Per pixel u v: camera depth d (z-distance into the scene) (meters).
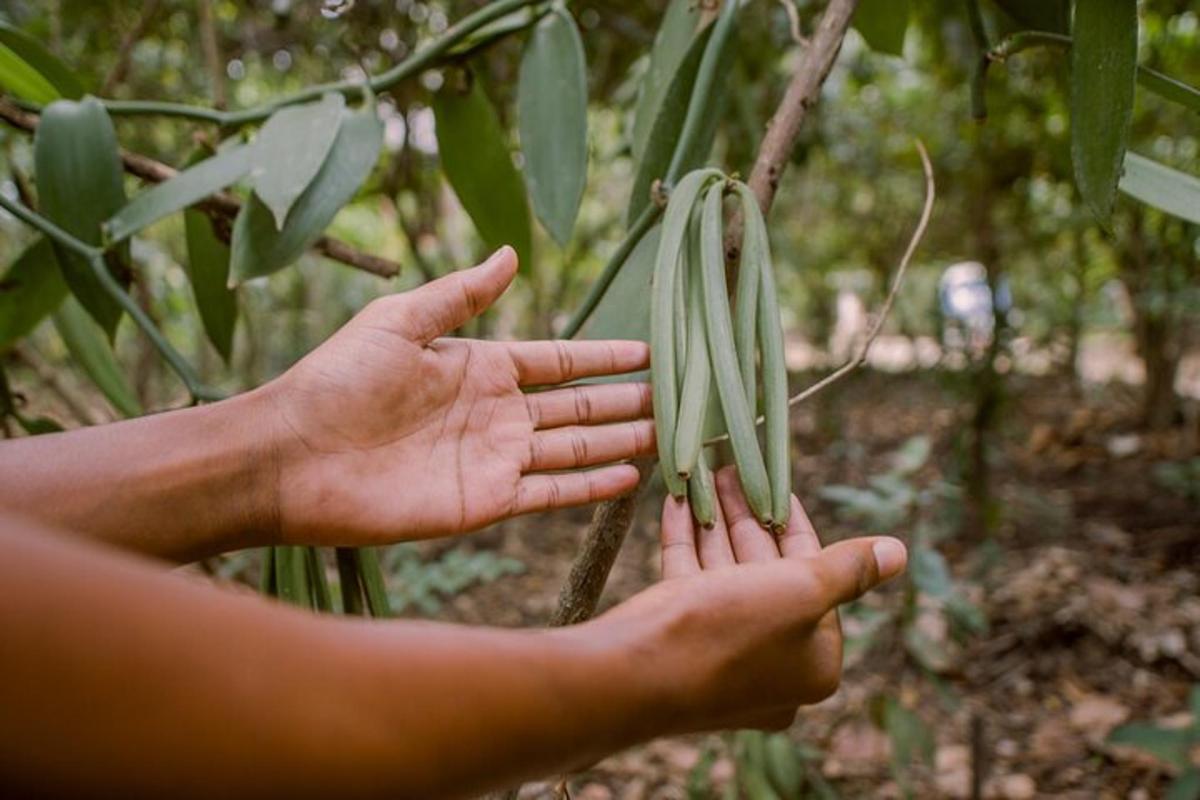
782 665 0.44
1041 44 0.79
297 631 0.30
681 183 0.67
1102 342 6.14
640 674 0.38
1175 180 0.75
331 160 0.86
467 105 1.00
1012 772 1.64
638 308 0.72
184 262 2.70
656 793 1.60
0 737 0.25
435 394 0.67
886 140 3.90
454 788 0.32
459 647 0.33
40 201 0.93
